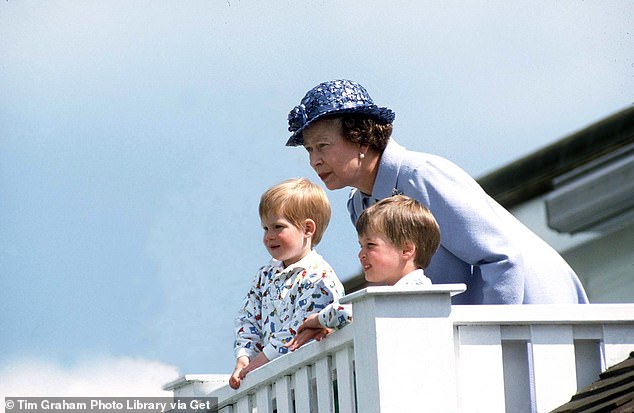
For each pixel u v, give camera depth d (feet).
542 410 54.34
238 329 65.98
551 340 54.85
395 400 51.31
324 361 56.90
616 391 51.67
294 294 63.57
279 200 64.23
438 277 59.98
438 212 58.70
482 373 53.67
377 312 51.88
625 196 137.69
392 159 60.08
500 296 57.98
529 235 61.46
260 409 62.85
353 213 64.34
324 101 59.98
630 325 55.77
